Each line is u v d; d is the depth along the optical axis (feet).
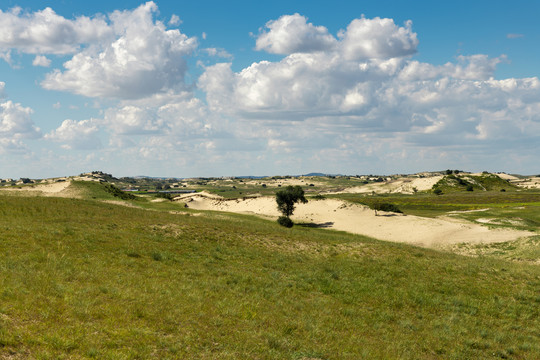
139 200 358.23
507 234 199.82
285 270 92.02
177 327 44.14
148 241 101.65
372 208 331.36
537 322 68.54
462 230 224.94
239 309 55.67
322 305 66.49
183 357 36.50
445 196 617.21
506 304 77.36
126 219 136.46
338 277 89.10
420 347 52.29
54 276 56.13
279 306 61.52
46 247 76.28
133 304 49.37
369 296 76.33
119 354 33.86
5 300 42.24
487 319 68.85
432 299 77.05
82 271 61.72
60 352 32.55
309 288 77.36
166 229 121.70
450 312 71.20
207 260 90.48
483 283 91.91
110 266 70.49
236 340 43.42
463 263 113.39
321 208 336.90
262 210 348.38
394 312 68.33
